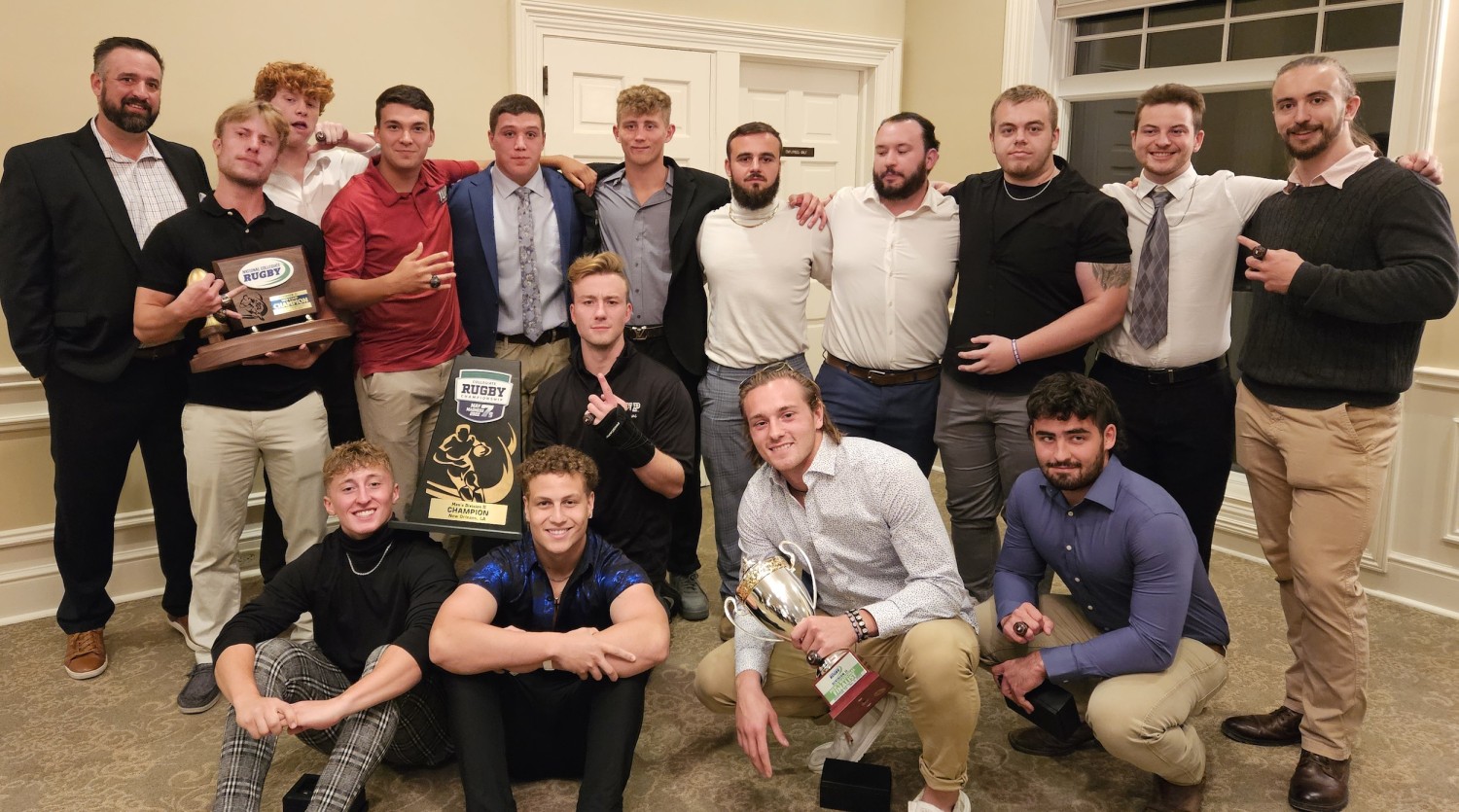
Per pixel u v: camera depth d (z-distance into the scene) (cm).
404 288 264
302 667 216
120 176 273
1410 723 253
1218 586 342
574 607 226
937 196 275
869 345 281
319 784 198
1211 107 390
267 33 336
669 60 418
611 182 312
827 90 473
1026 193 262
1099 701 204
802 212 291
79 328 267
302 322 264
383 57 359
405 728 222
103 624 290
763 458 223
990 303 265
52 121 305
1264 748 243
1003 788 227
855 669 199
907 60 482
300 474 275
